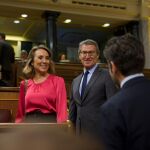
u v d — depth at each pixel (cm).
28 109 240
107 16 952
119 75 121
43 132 59
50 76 254
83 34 1198
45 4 866
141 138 102
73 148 58
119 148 102
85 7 913
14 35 1157
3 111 279
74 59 1127
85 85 252
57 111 237
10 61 480
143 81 116
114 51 119
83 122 239
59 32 1160
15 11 873
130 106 107
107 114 108
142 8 971
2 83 466
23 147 56
